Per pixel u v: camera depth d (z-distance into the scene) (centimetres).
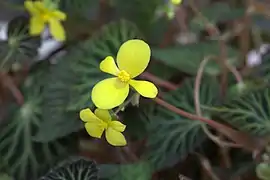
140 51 31
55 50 43
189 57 41
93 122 31
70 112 35
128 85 31
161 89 40
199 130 36
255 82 39
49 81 37
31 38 40
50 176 34
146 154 37
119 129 31
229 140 38
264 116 35
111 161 39
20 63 41
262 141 35
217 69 40
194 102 37
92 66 36
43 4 37
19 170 37
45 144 37
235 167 37
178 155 36
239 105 35
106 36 37
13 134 38
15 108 39
